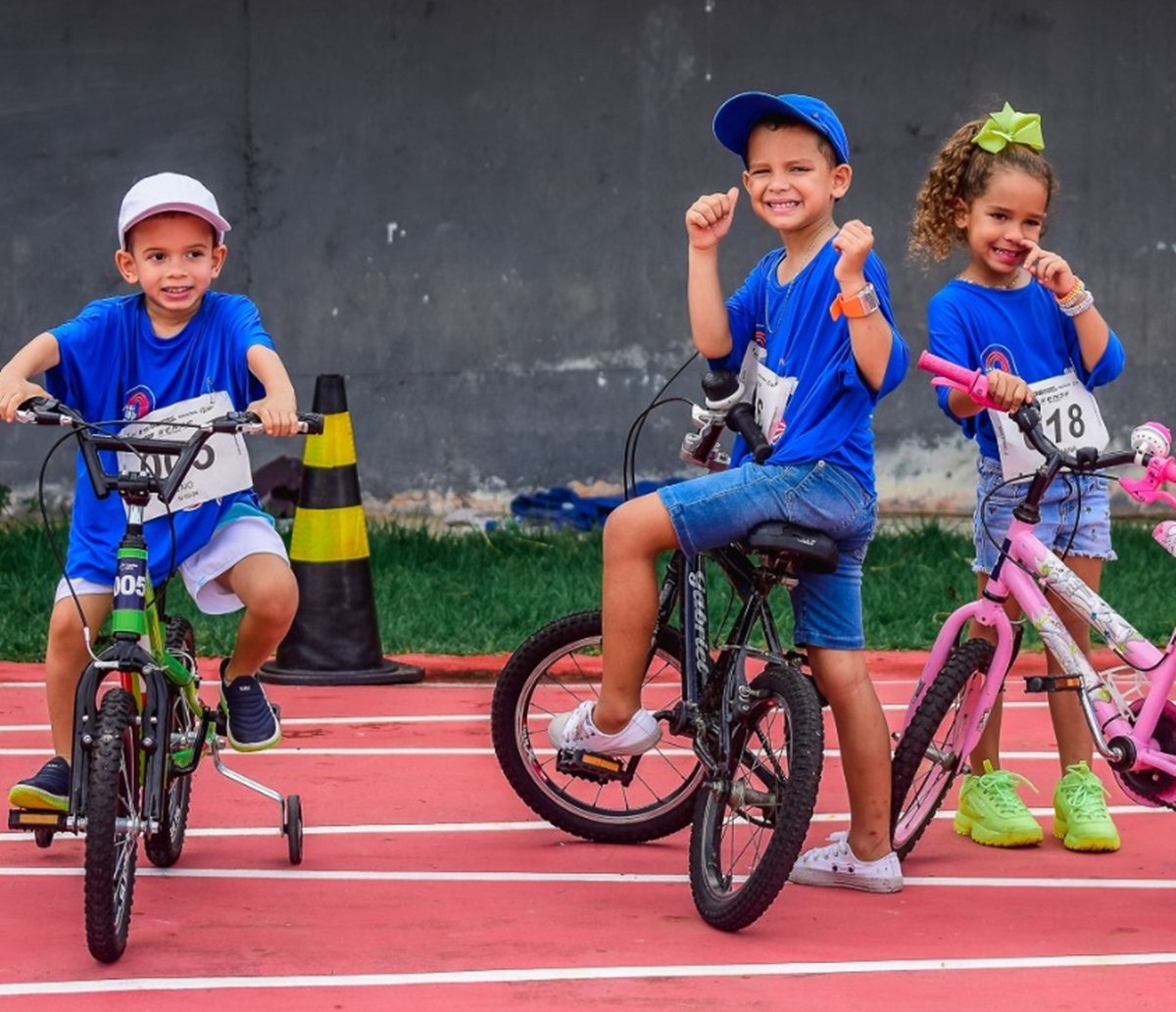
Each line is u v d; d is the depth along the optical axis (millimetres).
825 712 10016
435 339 16578
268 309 16531
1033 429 6809
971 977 5820
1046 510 7312
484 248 16500
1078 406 7328
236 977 5738
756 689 6379
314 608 11094
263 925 6285
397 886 6809
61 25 16250
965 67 16375
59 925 6262
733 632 6598
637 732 6891
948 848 7500
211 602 6723
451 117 16391
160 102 16359
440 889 6773
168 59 16312
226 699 6863
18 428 16328
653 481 16656
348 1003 5500
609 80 16359
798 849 6020
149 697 6031
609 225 16484
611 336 16578
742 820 7082
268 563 6629
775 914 6500
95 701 5957
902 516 16625
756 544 6359
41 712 10039
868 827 6785
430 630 12078
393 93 16359
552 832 7672
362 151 16422
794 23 16297
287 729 9703
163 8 16266
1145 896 6793
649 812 7438
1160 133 16531
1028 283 7430
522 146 16406
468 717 10070
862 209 16500
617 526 6602
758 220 16484
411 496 16641
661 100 16375
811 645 6703
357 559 11172
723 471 7016
